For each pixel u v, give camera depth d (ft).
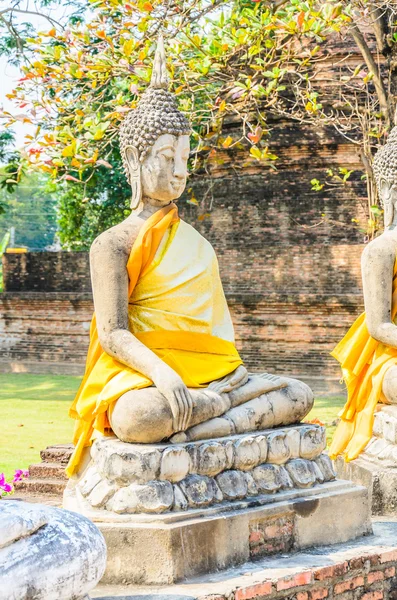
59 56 30.04
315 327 54.54
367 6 32.35
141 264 15.97
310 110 33.76
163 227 16.16
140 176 16.53
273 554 15.62
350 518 16.87
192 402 14.93
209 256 16.97
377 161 21.27
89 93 31.09
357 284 54.08
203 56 31.22
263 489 15.84
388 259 20.16
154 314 16.12
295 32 30.12
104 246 15.80
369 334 20.58
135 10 29.35
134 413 14.61
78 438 16.83
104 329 15.62
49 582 10.90
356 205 53.93
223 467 15.31
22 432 37.60
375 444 20.54
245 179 56.13
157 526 13.98
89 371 16.62
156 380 14.84
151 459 14.35
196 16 30.71
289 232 55.36
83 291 68.08
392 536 17.24
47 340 67.05
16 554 10.81
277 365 55.36
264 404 16.46
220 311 17.22
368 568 15.70
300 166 54.85
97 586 13.92
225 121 54.03
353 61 48.88
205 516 14.65
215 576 14.30
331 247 54.54
